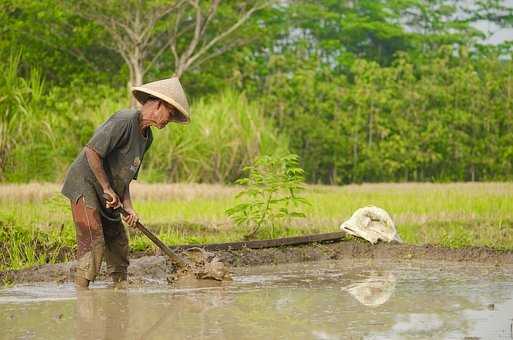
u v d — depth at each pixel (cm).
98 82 4575
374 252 1435
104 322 804
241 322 809
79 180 1018
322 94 4978
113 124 1008
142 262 1180
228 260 1303
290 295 984
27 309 874
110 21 4012
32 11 4244
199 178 3238
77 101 3297
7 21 4488
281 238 1422
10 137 2827
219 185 2916
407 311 871
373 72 4928
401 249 1444
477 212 2019
